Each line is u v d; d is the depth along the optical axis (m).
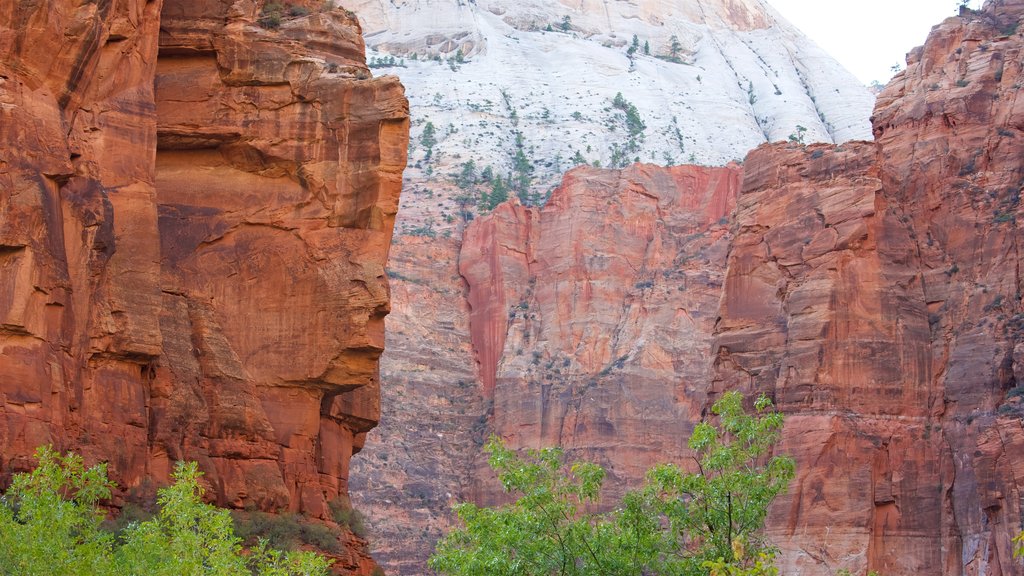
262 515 50.81
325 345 52.81
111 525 45.41
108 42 49.53
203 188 53.91
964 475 111.31
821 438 113.31
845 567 109.50
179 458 49.53
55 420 45.03
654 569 45.00
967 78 126.38
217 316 52.75
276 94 54.66
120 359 47.88
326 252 53.41
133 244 48.91
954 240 121.31
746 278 123.12
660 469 46.09
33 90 46.66
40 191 45.66
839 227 120.44
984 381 114.06
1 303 44.41
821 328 116.88
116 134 49.25
